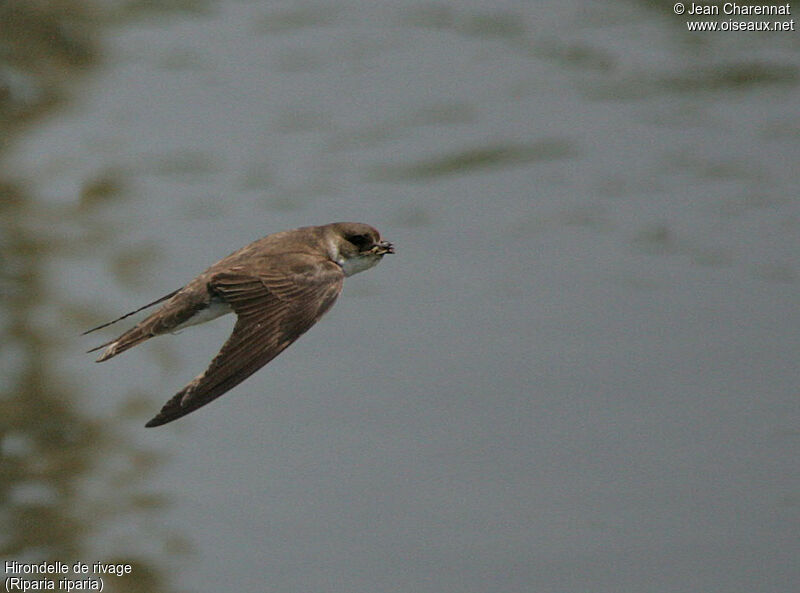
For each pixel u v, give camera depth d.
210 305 8.98
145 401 16.95
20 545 14.83
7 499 15.42
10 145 22.23
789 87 23.14
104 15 25.44
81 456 16.17
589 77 23.66
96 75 23.94
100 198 20.91
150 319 8.98
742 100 22.97
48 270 19.39
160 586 14.45
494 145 22.27
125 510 15.41
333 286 8.89
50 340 18.00
